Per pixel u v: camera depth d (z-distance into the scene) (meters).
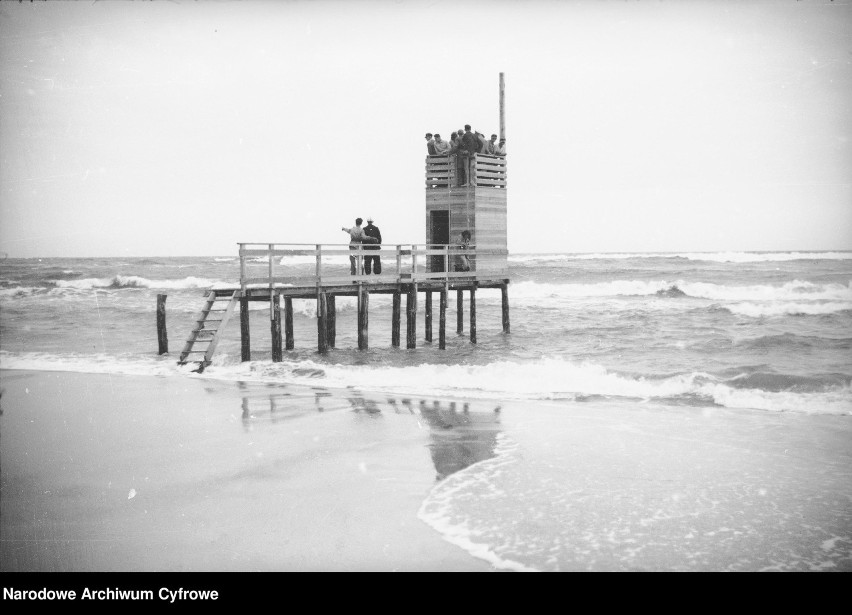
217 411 14.05
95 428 12.69
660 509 8.64
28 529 8.05
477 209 23.22
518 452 11.13
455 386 16.89
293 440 11.82
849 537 7.77
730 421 13.34
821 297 41.94
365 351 22.56
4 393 16.27
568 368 18.41
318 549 7.51
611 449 11.33
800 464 10.49
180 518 8.35
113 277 62.22
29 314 38.06
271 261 20.02
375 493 9.20
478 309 38.25
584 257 91.94
